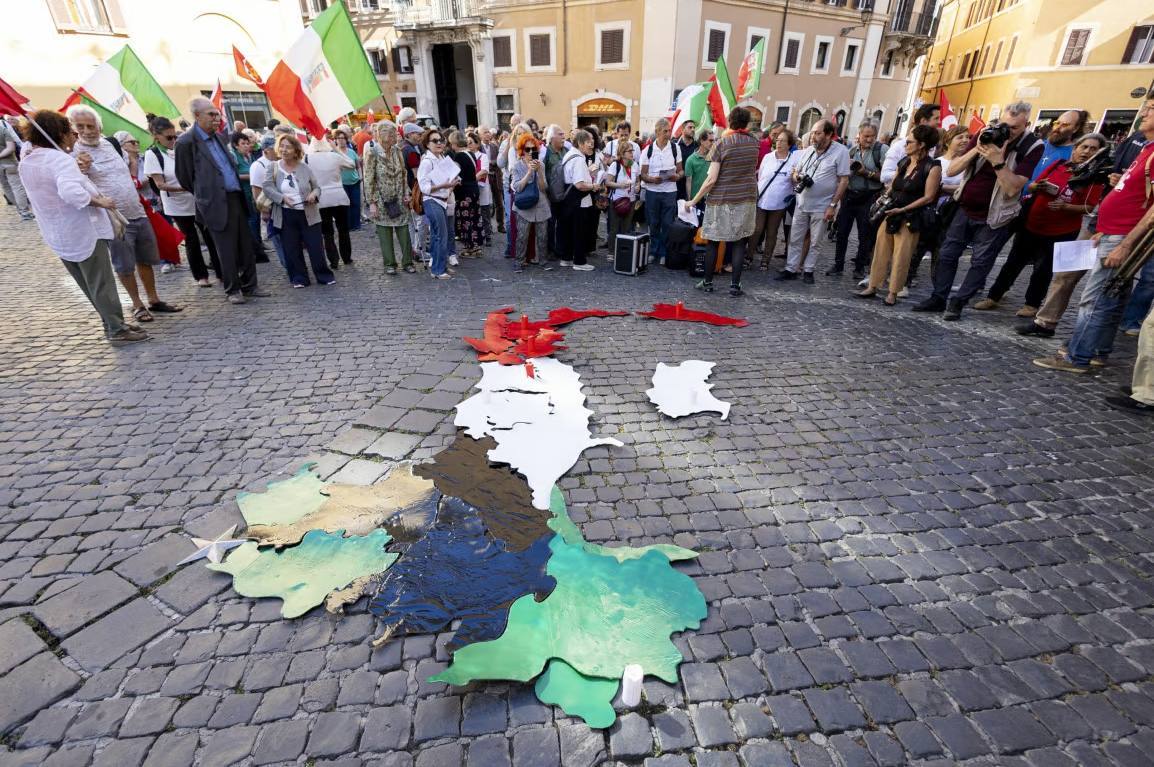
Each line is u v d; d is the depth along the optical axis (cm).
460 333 550
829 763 185
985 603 249
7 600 243
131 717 197
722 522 295
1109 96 2506
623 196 886
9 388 434
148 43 1702
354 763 183
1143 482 335
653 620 235
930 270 841
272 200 661
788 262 766
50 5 1505
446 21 2723
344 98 766
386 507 299
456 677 207
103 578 254
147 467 335
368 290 700
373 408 404
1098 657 224
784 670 217
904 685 212
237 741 189
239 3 1927
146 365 476
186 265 830
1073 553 279
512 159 808
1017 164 517
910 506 311
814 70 2902
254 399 417
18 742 188
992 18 3089
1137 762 187
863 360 500
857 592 253
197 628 231
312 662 217
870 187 746
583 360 494
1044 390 445
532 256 838
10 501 304
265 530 282
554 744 189
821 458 354
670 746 190
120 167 548
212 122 582
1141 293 546
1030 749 191
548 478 325
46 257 857
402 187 745
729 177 634
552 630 230
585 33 2598
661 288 721
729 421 395
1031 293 603
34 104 1508
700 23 2452
